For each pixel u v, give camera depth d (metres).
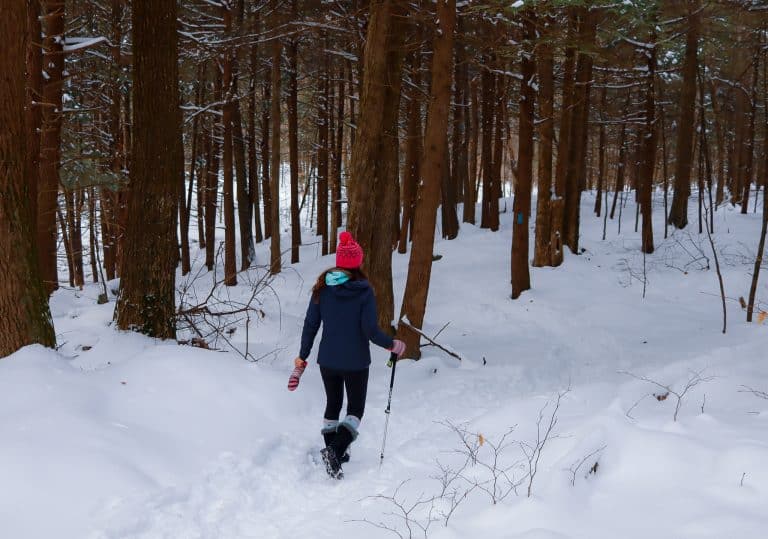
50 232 10.73
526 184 12.66
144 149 6.10
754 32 12.87
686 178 17.91
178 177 6.32
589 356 8.95
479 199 33.62
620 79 20.88
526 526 2.82
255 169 23.80
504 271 14.51
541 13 10.55
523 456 3.82
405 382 6.64
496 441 4.31
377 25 7.76
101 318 7.21
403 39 8.62
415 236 7.67
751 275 12.80
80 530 2.74
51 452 3.15
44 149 10.28
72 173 13.00
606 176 35.62
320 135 22.19
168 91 6.10
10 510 2.74
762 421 3.83
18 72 4.48
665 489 2.97
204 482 3.44
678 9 13.26
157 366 4.66
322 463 4.07
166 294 6.30
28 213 4.66
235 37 12.49
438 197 7.57
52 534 2.68
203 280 18.17
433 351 8.46
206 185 21.81
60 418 3.50
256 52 17.36
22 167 4.59
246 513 3.33
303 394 5.17
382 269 8.57
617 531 2.66
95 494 2.97
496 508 3.05
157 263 6.19
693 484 2.97
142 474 3.27
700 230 16.31
